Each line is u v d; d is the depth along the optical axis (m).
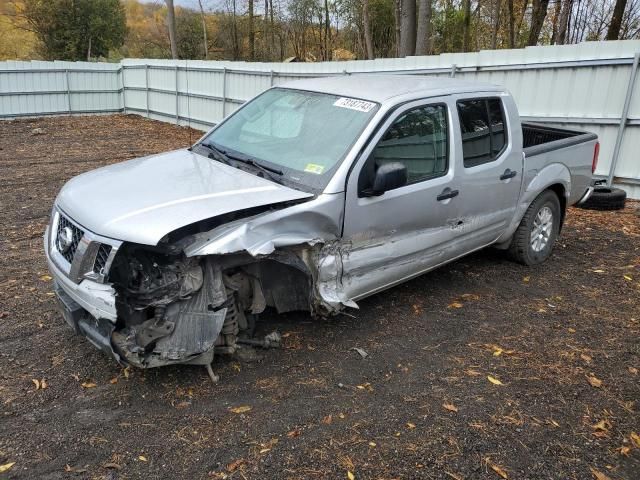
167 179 3.83
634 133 8.48
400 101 4.29
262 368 3.81
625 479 2.94
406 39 15.91
